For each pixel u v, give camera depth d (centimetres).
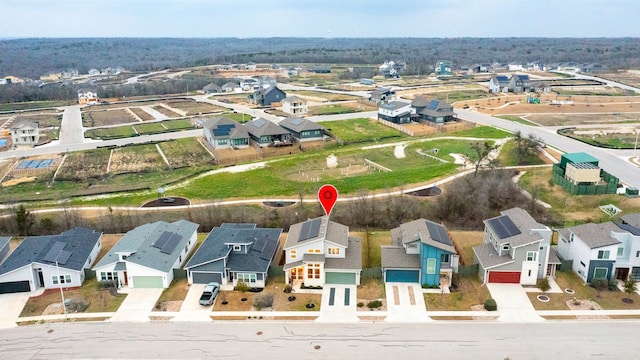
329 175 8381
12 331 4222
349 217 6556
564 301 4503
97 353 3903
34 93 18188
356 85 19775
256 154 9469
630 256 4725
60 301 4675
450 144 9931
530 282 4794
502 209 6738
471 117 12444
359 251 5184
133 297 4725
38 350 3953
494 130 10875
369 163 8988
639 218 5403
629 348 3834
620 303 4459
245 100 16600
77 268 4962
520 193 6981
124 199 7350
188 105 15962
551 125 11275
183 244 5447
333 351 3872
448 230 6238
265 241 5372
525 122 11669
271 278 5050
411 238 5031
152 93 18988
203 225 6469
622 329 4081
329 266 4859
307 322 4269
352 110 13988
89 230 5962
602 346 3866
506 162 8550
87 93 17150
